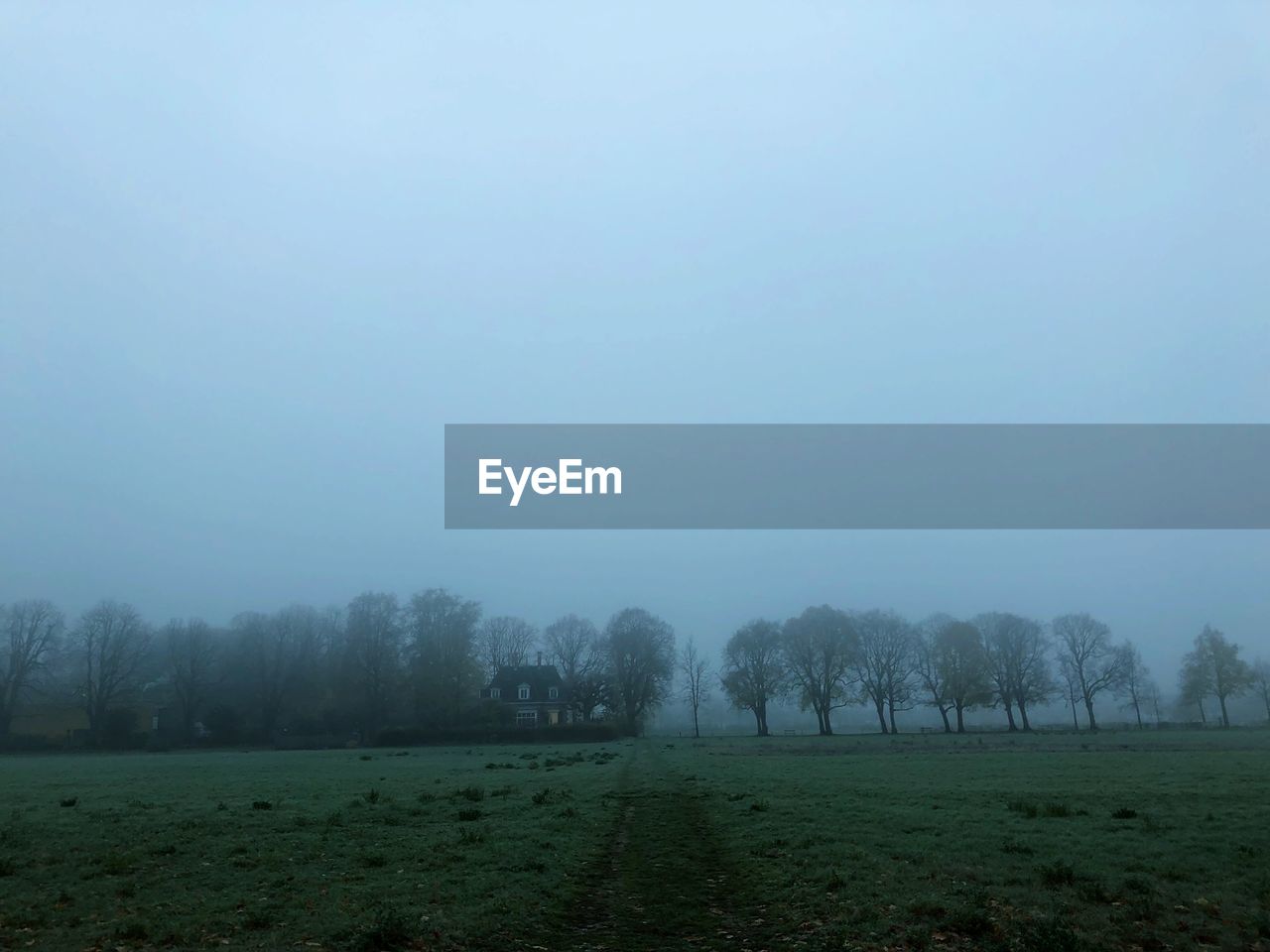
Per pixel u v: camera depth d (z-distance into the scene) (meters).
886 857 20.11
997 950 13.38
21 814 30.67
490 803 31.50
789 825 25.02
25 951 13.81
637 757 67.69
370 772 53.44
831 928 14.73
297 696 129.50
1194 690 139.50
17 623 124.19
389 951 13.72
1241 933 14.11
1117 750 67.94
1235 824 23.73
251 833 24.83
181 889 17.89
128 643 126.44
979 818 26.00
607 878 19.22
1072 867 18.23
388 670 121.19
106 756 101.25
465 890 17.53
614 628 132.88
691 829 25.42
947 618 131.88
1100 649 132.62
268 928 14.99
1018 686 129.88
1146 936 13.89
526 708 146.62
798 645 130.50
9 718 122.50
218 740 121.50
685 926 15.53
